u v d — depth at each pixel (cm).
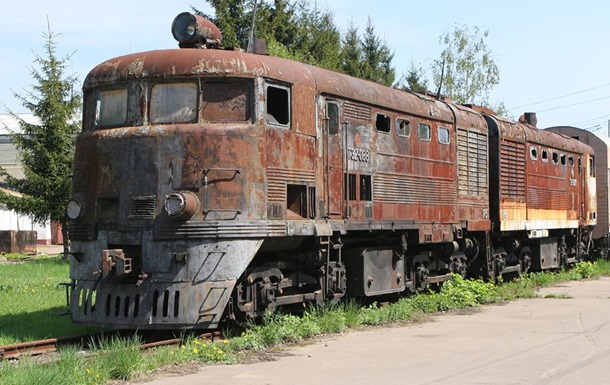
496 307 1620
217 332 1188
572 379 851
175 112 1194
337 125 1399
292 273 1323
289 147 1256
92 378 851
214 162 1163
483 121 2084
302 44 3888
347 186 1413
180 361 970
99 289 1172
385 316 1381
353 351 1060
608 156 3177
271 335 1119
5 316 1429
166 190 1163
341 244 1396
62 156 3069
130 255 1173
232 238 1155
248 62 1206
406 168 1634
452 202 1836
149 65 1203
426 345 1108
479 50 4359
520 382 837
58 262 3056
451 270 1898
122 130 1197
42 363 905
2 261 3450
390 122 1582
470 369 916
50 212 3081
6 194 3127
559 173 2633
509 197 2188
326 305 1350
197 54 1201
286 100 1266
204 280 1138
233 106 1197
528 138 2359
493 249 2148
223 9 3344
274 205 1214
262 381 856
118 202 1191
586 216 2897
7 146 6109
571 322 1352
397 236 1628
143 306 1142
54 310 1509
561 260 2678
